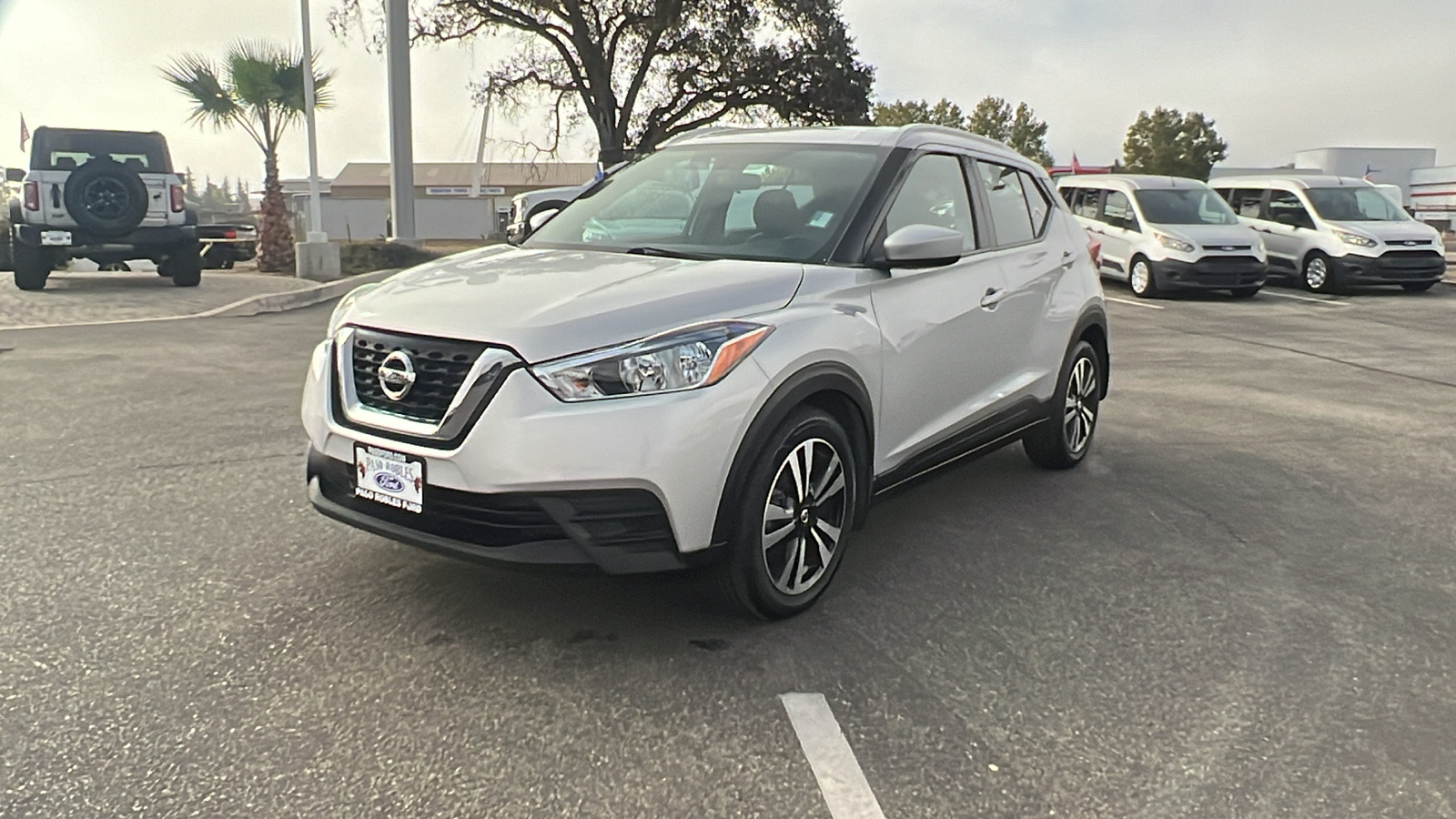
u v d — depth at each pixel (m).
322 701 3.10
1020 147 59.53
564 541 3.26
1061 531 4.81
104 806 2.56
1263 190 18.89
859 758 2.86
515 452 3.19
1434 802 2.72
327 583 3.96
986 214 5.06
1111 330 12.39
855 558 4.41
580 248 4.48
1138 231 16.70
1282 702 3.23
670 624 3.67
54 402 6.99
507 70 33.56
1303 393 8.40
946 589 4.07
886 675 3.34
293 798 2.62
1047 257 5.45
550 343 3.24
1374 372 9.52
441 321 3.40
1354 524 5.00
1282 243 18.22
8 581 3.93
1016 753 2.90
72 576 3.99
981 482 5.60
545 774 2.75
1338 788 2.77
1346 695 3.28
